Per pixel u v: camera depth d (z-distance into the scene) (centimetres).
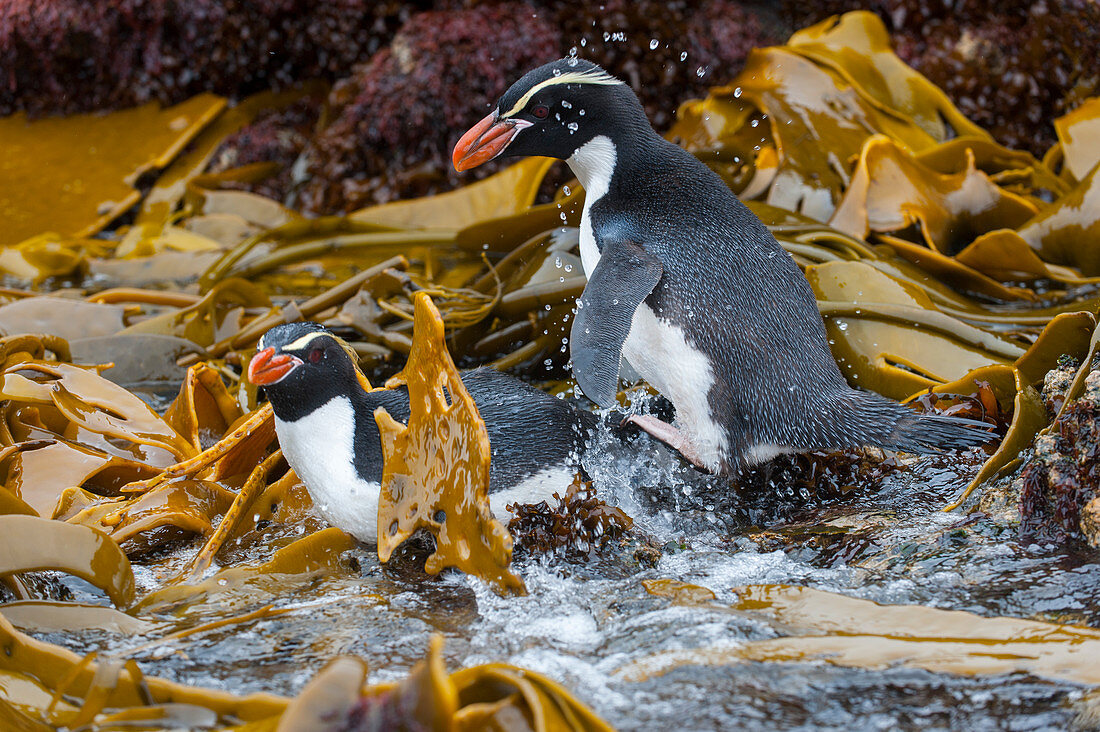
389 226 1450
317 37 1725
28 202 1606
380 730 409
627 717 511
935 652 546
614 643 580
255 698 507
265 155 1694
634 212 804
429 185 1562
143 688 521
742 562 677
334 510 702
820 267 993
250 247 1366
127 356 1045
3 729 512
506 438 719
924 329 922
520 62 1538
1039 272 1144
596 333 700
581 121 819
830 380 764
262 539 752
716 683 534
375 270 1080
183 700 516
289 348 666
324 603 645
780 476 782
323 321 1107
